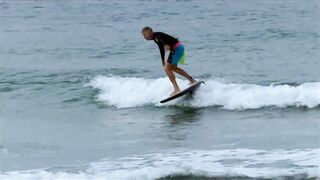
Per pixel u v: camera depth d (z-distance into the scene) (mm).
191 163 38562
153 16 119000
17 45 90188
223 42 88438
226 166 37625
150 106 56719
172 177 35750
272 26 101375
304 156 39156
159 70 69188
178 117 52906
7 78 66562
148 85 59125
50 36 98500
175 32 99875
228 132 47062
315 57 75750
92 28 106375
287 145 42250
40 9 133250
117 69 69688
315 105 53781
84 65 73250
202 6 129000
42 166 39281
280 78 64562
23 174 37219
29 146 44375
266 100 54875
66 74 67438
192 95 56281
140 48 85000
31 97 60125
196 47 85188
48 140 46062
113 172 37188
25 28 108562
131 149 42938
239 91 56000
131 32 100500
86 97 59531
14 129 49594
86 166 38969
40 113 55031
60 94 60625
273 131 46781
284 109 53625
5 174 37312
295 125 48500
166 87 58219
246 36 92875
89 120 52500
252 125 49062
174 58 55156
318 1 129625
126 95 58719
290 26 100750
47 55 81438
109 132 48375
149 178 35688
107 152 42375
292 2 129875
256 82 62719
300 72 67438
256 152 40719
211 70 69625
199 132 47375
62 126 50531
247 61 74562
